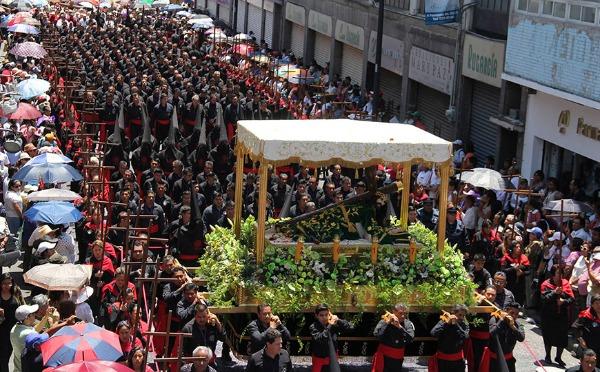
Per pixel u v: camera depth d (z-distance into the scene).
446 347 17.92
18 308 17.31
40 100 37.53
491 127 37.09
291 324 18.36
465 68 38.28
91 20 67.19
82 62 46.12
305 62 60.78
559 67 29.25
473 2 37.81
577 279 21.42
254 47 56.00
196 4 91.75
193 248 22.42
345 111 40.84
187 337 17.09
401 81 46.59
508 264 23.00
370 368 19.39
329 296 18.31
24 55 46.88
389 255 18.77
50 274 17.95
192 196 22.47
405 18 44.94
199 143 29.95
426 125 44.16
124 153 29.50
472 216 26.09
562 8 28.95
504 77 32.59
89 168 24.52
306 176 27.83
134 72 42.94
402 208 19.88
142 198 25.09
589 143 29.36
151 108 36.12
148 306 18.75
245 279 18.08
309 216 19.14
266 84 45.59
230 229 21.02
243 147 19.38
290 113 37.41
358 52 52.66
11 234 24.61
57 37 57.69
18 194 25.02
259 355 16.50
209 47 58.69
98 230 22.23
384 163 18.38
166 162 29.62
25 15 59.22
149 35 57.69
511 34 32.16
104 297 18.73
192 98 35.50
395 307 17.77
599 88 27.20
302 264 18.30
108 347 15.25
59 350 15.08
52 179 24.41
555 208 24.09
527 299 23.62
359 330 18.66
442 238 18.97
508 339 18.25
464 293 18.73
